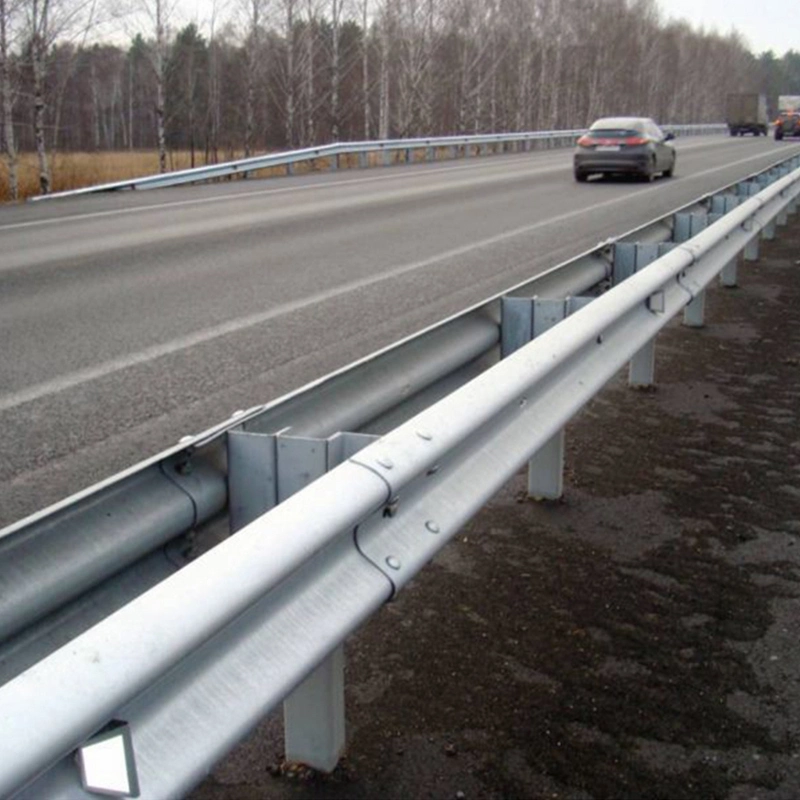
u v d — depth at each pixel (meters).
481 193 20.83
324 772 2.80
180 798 1.79
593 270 6.65
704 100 116.38
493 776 2.84
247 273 10.45
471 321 4.82
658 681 3.35
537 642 3.58
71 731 1.54
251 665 2.06
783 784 2.85
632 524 4.64
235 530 2.94
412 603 3.84
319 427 3.32
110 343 7.29
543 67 72.00
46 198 19.08
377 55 59.25
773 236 15.19
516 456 3.49
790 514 4.80
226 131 64.19
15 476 4.64
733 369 7.52
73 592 2.22
